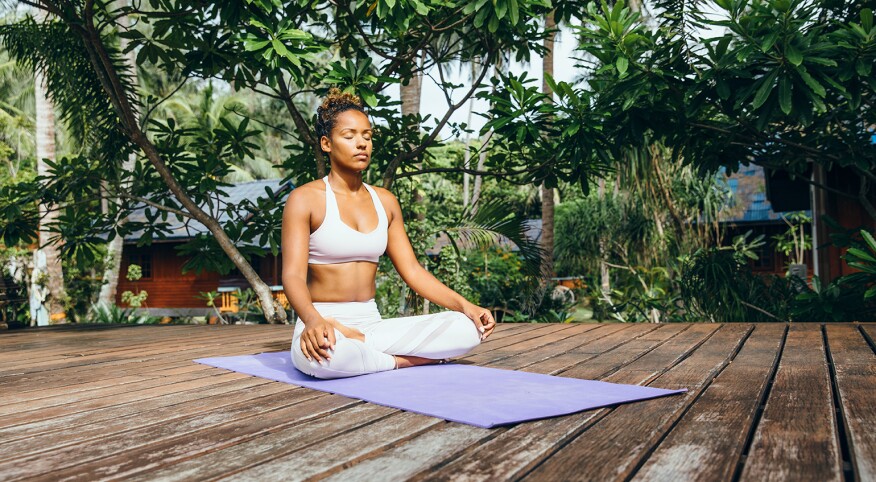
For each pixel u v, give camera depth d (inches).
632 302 365.7
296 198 107.3
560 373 105.9
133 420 75.7
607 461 55.0
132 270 553.6
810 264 601.9
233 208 261.9
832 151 226.2
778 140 223.9
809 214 608.4
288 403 84.0
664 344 143.6
